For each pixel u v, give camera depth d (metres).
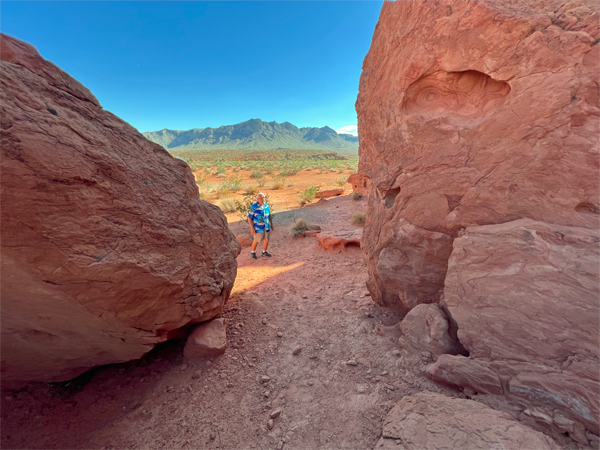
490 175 2.32
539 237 1.97
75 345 2.14
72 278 1.65
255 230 6.49
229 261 3.46
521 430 1.51
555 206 2.06
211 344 2.77
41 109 1.62
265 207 6.57
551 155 2.06
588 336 1.65
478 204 2.41
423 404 1.83
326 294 4.39
